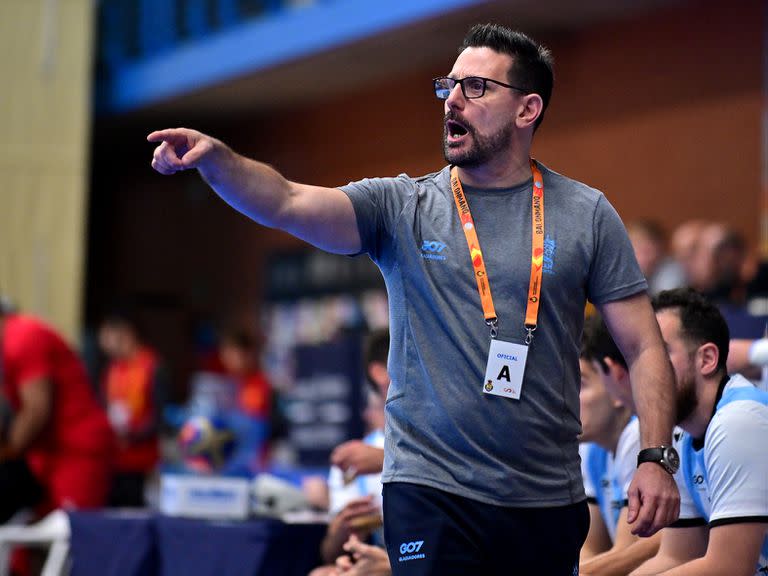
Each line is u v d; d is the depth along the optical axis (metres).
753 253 22.62
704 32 23.78
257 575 10.64
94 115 33.81
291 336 33.06
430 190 6.92
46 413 16.06
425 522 6.37
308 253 32.78
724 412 7.43
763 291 15.48
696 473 7.93
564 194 6.88
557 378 6.57
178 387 34.75
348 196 6.66
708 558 7.25
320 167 33.06
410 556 6.40
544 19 25.78
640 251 17.84
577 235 6.73
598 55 25.89
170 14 32.44
